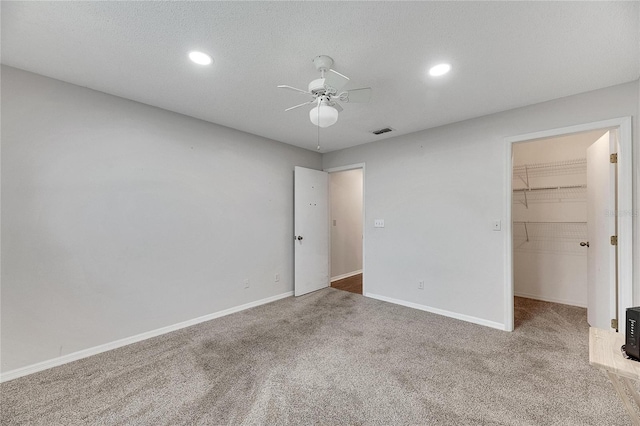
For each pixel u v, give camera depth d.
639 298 2.20
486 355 2.35
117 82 2.29
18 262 2.08
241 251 3.57
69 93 2.30
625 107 2.26
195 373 2.11
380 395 1.84
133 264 2.64
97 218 2.44
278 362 2.26
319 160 4.75
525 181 4.07
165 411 1.70
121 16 1.53
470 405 1.74
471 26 1.60
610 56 1.89
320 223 4.57
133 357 2.36
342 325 3.03
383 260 3.92
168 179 2.89
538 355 2.34
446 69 2.07
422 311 3.46
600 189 2.73
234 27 1.62
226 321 3.17
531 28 1.62
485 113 2.93
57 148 2.24
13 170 2.06
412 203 3.60
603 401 1.76
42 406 1.76
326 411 1.69
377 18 1.54
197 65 2.04
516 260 4.15
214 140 3.29
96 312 2.43
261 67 2.06
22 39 1.73
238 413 1.68
